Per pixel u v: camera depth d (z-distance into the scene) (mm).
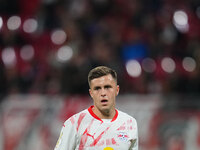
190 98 30656
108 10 44375
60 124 30734
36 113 30844
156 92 34906
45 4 43312
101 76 16344
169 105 30625
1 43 40906
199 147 30297
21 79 35844
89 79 16641
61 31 41969
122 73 35469
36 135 30703
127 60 39125
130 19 43875
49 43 41219
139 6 44906
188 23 44531
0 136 30750
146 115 30578
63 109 30875
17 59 39469
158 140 30375
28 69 37594
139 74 36188
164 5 45594
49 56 38094
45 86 34906
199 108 30516
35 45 41438
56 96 31156
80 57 35562
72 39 40625
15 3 46000
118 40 40781
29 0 46094
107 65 35375
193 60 39031
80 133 16500
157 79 36500
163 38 41406
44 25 42812
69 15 43062
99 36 40906
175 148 30406
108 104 16391
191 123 30422
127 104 30734
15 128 30781
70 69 34125
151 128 30453
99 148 16422
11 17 44219
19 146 30656
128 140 16703
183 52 40156
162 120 30500
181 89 35156
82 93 33562
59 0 43531
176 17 44656
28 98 31000
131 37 41594
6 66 36750
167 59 39250
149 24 42781
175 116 30531
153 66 38625
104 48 38688
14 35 41500
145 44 40750
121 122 16922
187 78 35438
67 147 16344
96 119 16703
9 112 30891
